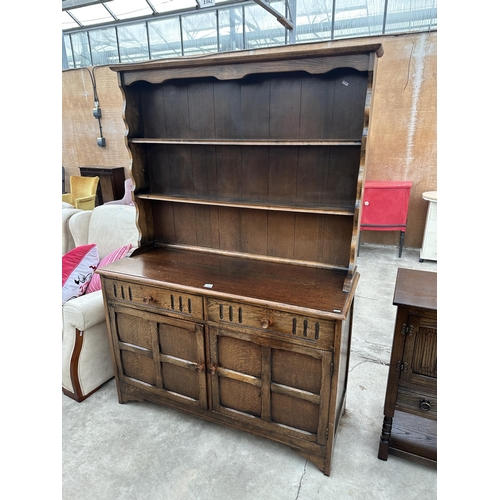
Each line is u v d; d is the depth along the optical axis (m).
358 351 2.35
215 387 1.61
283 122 1.61
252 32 5.01
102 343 1.99
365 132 1.29
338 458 1.57
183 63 1.50
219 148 1.77
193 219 1.95
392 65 3.87
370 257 4.18
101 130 5.64
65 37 6.17
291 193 1.69
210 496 1.42
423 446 1.53
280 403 1.50
